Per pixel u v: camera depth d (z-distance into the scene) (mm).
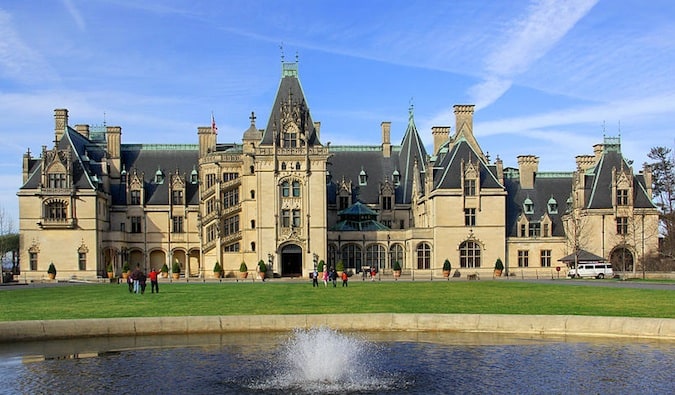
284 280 110188
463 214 121000
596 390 33062
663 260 113312
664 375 35469
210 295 70000
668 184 145125
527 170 132875
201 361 39406
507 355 40312
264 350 42094
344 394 33031
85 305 58969
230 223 124625
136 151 143750
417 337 45969
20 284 103188
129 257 136500
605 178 122562
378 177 140250
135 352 41750
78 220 126750
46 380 35406
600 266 110312
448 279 108000
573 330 46375
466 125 136750
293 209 120000
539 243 125250
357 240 124375
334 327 48219
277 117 123188
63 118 136625
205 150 138000
